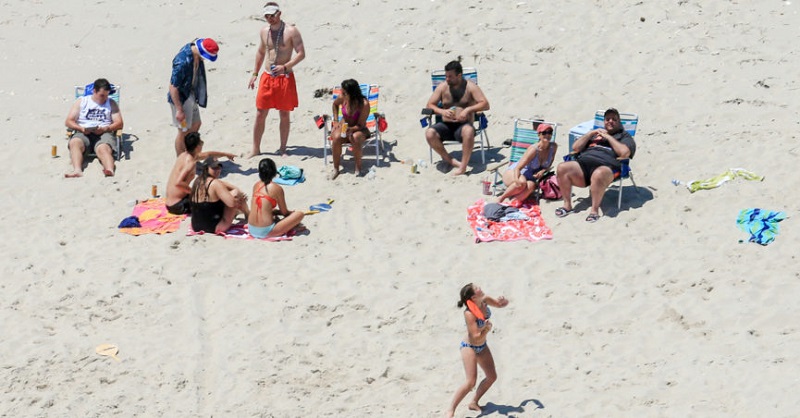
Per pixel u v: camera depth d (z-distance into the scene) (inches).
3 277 1914.4
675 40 2783.0
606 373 1617.9
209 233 2037.4
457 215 2112.5
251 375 1641.2
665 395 1556.3
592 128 2230.6
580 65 2699.3
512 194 2118.6
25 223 2102.6
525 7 2977.4
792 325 1712.6
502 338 1721.2
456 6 2997.0
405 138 2442.2
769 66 2647.6
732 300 1785.2
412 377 1633.9
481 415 1531.7
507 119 2487.7
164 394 1600.6
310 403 1578.5
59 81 2709.2
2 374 1641.2
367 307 1807.3
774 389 1545.3
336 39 2861.7
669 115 2459.4
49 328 1768.0
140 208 2145.7
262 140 2459.4
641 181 2197.3
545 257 1939.0
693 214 2064.5
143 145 2417.6
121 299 1838.1
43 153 2383.1
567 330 1733.5
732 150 2281.0
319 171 2297.0
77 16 3031.5
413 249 1990.7
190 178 2105.1
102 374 1643.7
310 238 2034.9
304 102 2605.8
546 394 1573.6
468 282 1870.1
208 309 1814.7
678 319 1745.8
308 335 1740.9
